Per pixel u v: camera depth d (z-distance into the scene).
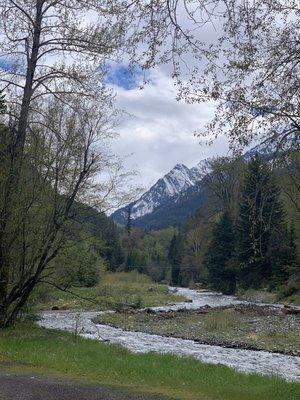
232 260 68.12
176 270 107.00
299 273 54.84
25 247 19.20
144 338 25.97
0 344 15.34
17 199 18.61
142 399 9.44
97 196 19.89
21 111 18.84
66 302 39.09
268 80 9.08
